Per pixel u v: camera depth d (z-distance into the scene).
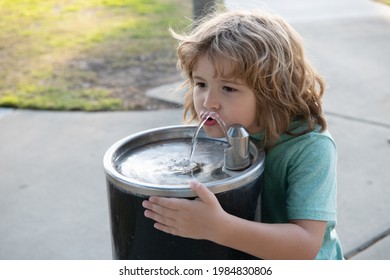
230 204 1.82
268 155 2.03
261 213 2.14
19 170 4.69
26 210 4.09
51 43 8.40
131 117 5.66
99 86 6.59
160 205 1.76
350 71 6.63
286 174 2.01
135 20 9.38
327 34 8.02
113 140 5.18
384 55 7.18
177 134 2.29
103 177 4.54
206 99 1.93
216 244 1.86
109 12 10.02
